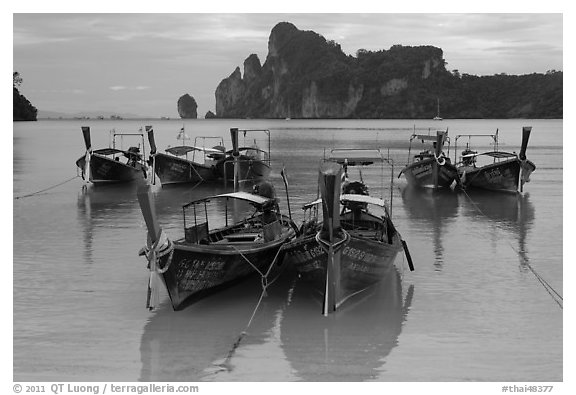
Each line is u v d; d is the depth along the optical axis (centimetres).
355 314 1129
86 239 1680
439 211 2117
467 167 2723
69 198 2408
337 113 18238
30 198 2405
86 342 1015
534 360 952
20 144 5719
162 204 2273
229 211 2136
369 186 2723
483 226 1856
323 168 1141
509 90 16500
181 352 979
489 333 1046
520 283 1300
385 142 5903
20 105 13638
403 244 1354
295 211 2044
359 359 952
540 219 1969
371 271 1233
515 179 2475
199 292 1156
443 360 952
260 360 951
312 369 924
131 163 2958
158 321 1097
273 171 3250
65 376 906
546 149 4794
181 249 1066
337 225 1119
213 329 1065
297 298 1213
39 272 1370
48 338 1028
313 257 1148
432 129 9500
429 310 1150
